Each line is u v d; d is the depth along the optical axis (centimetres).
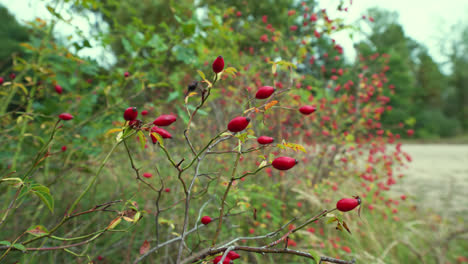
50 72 53
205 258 26
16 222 45
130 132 25
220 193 52
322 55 103
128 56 74
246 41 97
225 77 70
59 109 56
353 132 100
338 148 94
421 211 104
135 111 24
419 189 145
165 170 60
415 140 662
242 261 54
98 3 61
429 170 216
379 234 80
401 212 104
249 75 80
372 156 110
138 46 67
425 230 88
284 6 102
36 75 53
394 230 85
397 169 123
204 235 51
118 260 51
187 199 28
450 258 76
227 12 88
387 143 114
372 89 106
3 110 51
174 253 50
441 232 81
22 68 54
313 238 61
